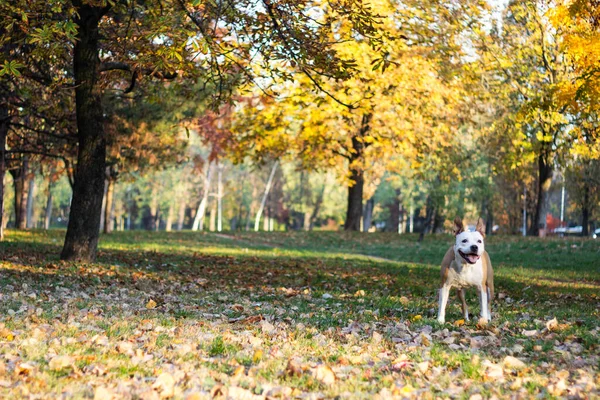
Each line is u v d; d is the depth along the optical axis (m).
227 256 22.70
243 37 14.13
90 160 17.33
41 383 5.57
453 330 9.09
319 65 13.89
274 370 6.37
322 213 82.38
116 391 5.46
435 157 35.66
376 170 39.91
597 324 9.76
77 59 16.88
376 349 7.55
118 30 16.09
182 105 26.27
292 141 34.19
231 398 5.35
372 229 88.38
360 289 14.95
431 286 15.65
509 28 30.30
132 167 33.34
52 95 20.16
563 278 20.00
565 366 6.69
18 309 9.74
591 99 14.78
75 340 7.45
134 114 27.22
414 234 38.53
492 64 29.47
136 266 17.88
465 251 9.25
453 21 27.62
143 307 10.85
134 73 16.31
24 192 38.81
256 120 32.53
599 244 28.33
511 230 55.25
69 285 13.05
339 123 32.09
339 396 5.55
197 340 7.81
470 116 32.84
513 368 6.64
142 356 6.79
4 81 18.28
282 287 14.76
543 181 39.16
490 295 9.95
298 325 9.12
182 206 84.38
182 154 36.81
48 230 35.91
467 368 6.46
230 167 79.75
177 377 5.96
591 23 15.91
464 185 44.81
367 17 13.23
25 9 13.50
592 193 47.19
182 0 12.96
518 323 9.76
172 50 11.32
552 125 26.86
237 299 12.45
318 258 23.55
